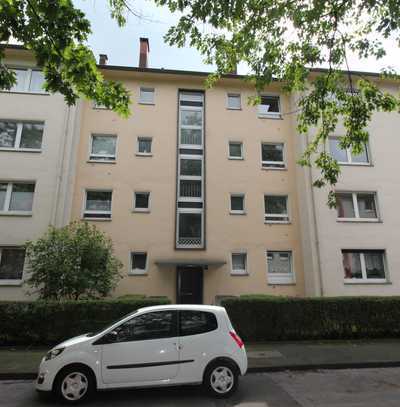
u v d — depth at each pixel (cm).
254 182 1474
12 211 1279
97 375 492
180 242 1386
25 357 739
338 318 959
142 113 1502
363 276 1316
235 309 930
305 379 621
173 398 512
